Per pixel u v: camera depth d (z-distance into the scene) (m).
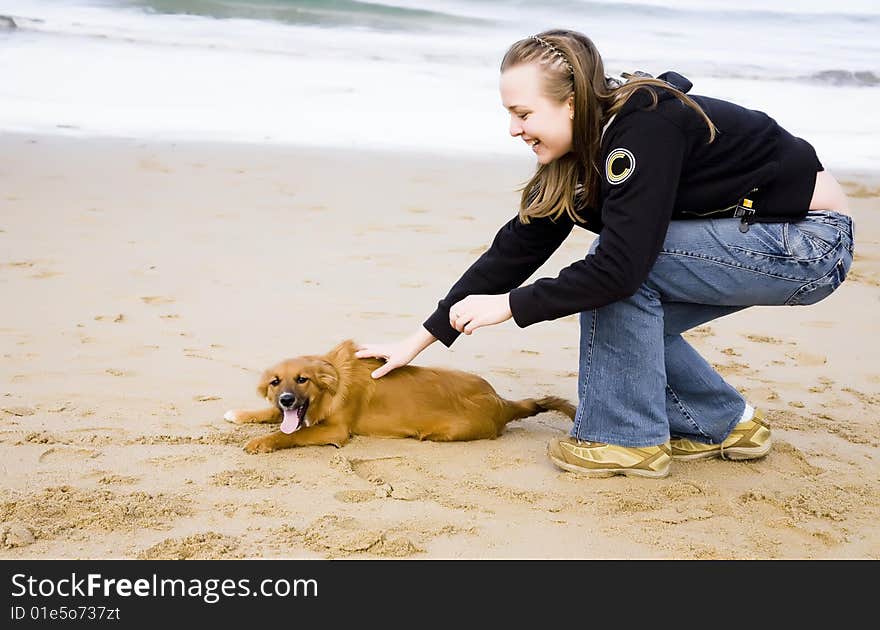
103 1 20.33
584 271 4.36
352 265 8.51
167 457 4.84
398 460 5.00
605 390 4.77
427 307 7.53
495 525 4.32
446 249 9.15
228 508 4.35
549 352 6.91
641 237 4.24
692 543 4.22
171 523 4.18
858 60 21.78
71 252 8.35
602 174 4.38
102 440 4.96
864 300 8.32
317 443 5.13
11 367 5.89
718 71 20.06
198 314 7.10
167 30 18.94
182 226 9.38
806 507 4.56
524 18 23.27
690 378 5.00
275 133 13.60
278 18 20.83
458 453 5.12
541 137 4.39
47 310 6.96
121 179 10.86
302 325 7.00
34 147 11.84
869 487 4.82
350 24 21.19
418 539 4.17
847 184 12.69
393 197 10.97
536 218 4.90
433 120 15.14
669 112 4.22
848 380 6.48
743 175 4.39
